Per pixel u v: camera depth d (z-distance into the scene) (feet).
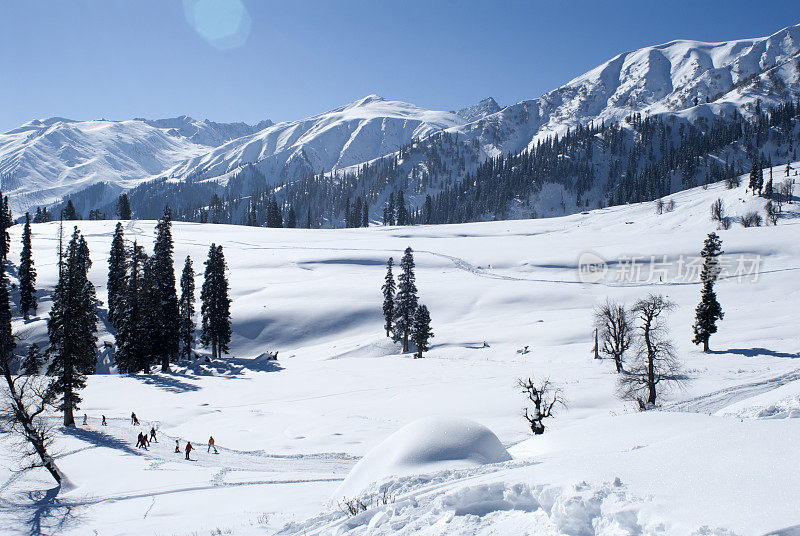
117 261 276.41
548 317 269.64
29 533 62.95
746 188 538.47
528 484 24.35
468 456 45.37
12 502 77.87
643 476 21.95
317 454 102.94
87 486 85.15
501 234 549.13
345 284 342.85
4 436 115.96
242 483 79.46
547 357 203.31
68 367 128.67
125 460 100.17
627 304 272.92
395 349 248.93
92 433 122.62
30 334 246.68
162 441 117.08
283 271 378.12
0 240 342.85
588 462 26.61
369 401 150.10
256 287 340.59
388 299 272.72
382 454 47.50
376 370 194.59
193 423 134.10
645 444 37.45
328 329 282.15
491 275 371.76
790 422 27.04
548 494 21.95
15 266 351.25
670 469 22.27
